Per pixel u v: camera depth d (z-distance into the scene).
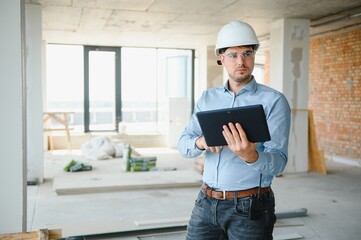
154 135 10.48
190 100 11.20
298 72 6.77
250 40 1.85
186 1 5.58
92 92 10.34
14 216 2.60
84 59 10.23
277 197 5.30
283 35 6.66
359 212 4.64
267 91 1.92
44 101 9.49
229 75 1.94
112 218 4.32
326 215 4.51
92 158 8.11
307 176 6.69
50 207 4.71
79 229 3.71
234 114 1.57
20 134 2.58
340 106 8.20
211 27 7.66
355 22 6.89
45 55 9.52
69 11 6.28
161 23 7.27
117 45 10.32
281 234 3.89
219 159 1.93
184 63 11.21
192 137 2.07
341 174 6.88
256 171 1.87
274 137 1.81
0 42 2.51
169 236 3.75
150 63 10.86
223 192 1.90
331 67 8.45
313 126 7.05
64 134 9.80
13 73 2.54
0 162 2.57
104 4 5.80
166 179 5.91
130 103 12.66
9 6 2.50
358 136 7.73
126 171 6.72
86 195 5.28
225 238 2.05
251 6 5.86
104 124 11.06
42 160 6.02
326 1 5.50
